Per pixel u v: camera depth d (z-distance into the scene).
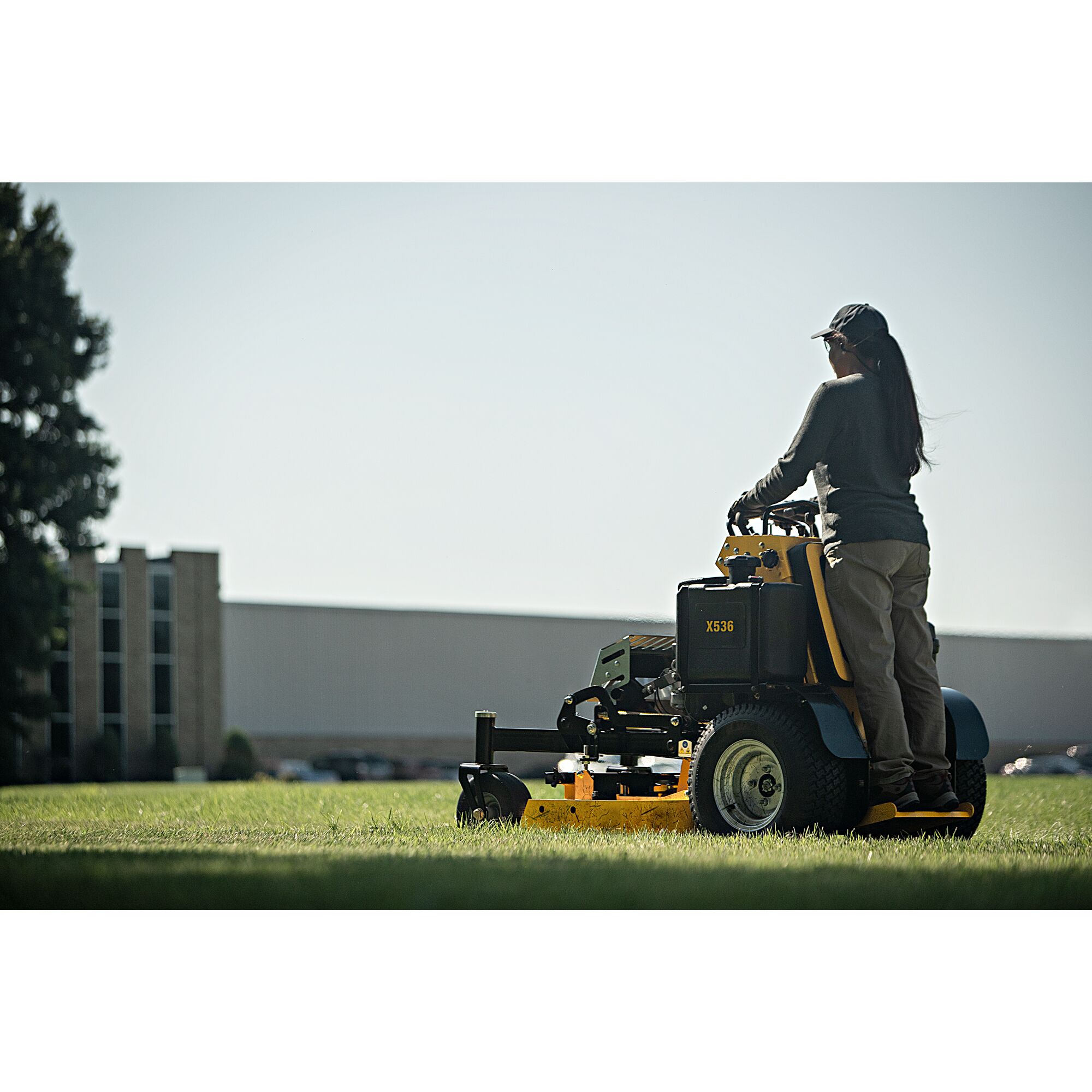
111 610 97.12
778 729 11.27
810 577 11.67
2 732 60.34
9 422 62.31
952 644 103.25
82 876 8.02
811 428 11.56
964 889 7.62
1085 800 18.95
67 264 64.00
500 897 7.43
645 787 13.57
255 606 113.88
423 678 117.12
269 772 104.88
